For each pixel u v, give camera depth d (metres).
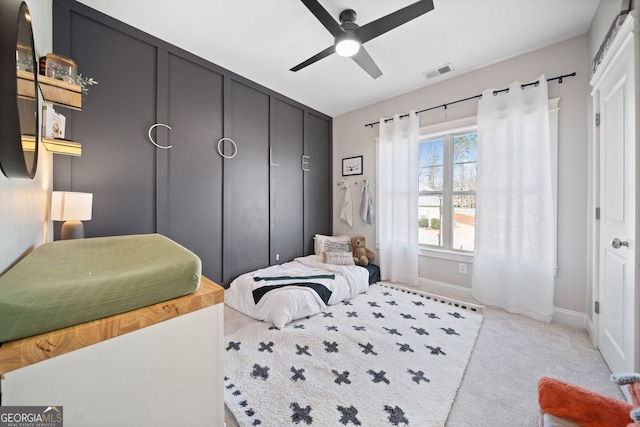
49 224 1.63
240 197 2.98
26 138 0.91
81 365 0.62
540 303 2.29
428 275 3.16
